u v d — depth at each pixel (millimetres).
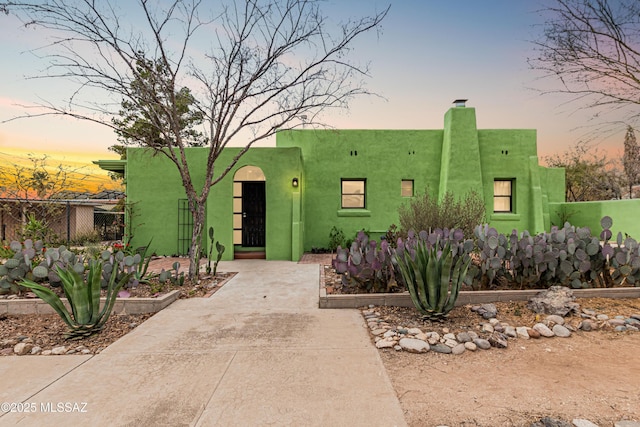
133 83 6738
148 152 10602
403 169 12469
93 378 2881
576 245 5332
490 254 5375
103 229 16297
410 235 5887
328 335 3898
